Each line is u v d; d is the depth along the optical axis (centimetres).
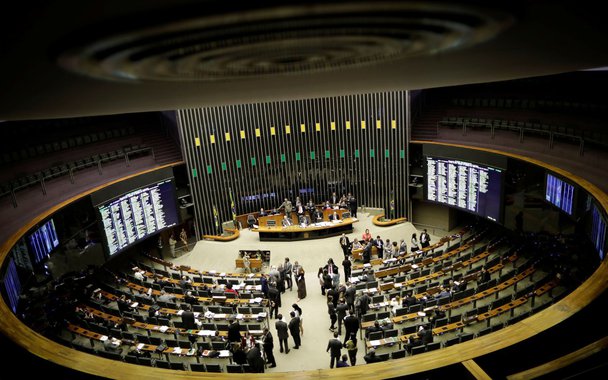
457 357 554
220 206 2616
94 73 280
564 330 593
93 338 1467
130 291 1914
